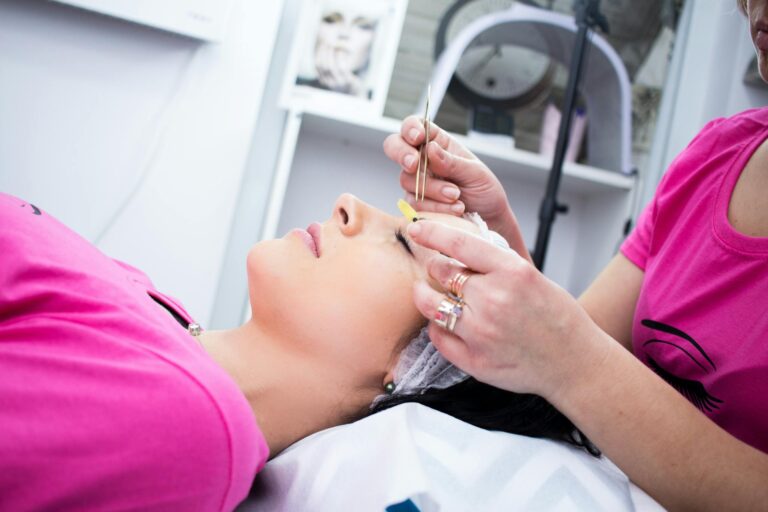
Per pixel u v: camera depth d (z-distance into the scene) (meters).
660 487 0.62
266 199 1.68
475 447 0.67
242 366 0.74
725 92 1.70
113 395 0.50
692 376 0.77
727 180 0.81
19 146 1.41
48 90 1.41
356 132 1.62
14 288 0.59
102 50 1.43
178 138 1.48
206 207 1.50
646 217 0.97
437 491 0.60
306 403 0.75
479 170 0.93
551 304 0.58
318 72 1.57
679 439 0.60
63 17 1.41
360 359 0.74
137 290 0.73
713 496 0.59
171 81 1.47
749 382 0.68
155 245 1.48
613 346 0.62
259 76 1.50
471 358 0.62
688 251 0.83
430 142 0.89
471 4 1.66
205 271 1.51
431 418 0.69
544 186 1.90
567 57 1.68
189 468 0.51
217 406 0.52
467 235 0.59
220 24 1.42
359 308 0.73
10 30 1.38
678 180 0.92
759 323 0.69
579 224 1.96
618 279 0.97
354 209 0.79
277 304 0.74
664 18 1.71
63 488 0.48
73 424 0.48
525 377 0.61
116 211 1.45
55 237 0.68
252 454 0.56
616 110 1.69
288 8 1.64
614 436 0.61
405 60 1.69
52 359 0.51
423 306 0.62
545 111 1.79
